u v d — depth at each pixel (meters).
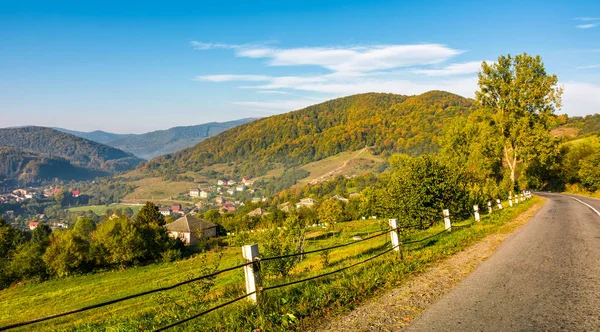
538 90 41.78
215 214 101.25
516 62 43.72
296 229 17.89
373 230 44.88
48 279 43.56
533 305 5.66
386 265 8.86
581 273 7.49
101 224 49.53
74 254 44.00
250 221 79.31
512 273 7.69
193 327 5.68
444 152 51.38
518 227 15.19
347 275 8.21
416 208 17.42
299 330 5.18
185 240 68.62
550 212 21.88
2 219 60.41
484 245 11.20
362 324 5.25
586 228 14.58
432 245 12.09
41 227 86.69
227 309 6.39
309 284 7.45
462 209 19.19
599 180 45.69
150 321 6.89
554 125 43.16
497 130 45.84
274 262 12.95
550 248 10.39
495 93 45.38
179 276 37.62
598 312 5.25
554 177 63.50
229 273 23.00
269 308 5.89
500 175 57.84
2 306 32.88
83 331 8.21
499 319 5.14
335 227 53.09
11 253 52.00
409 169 18.59
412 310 5.71
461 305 5.81
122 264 46.31
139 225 49.44
